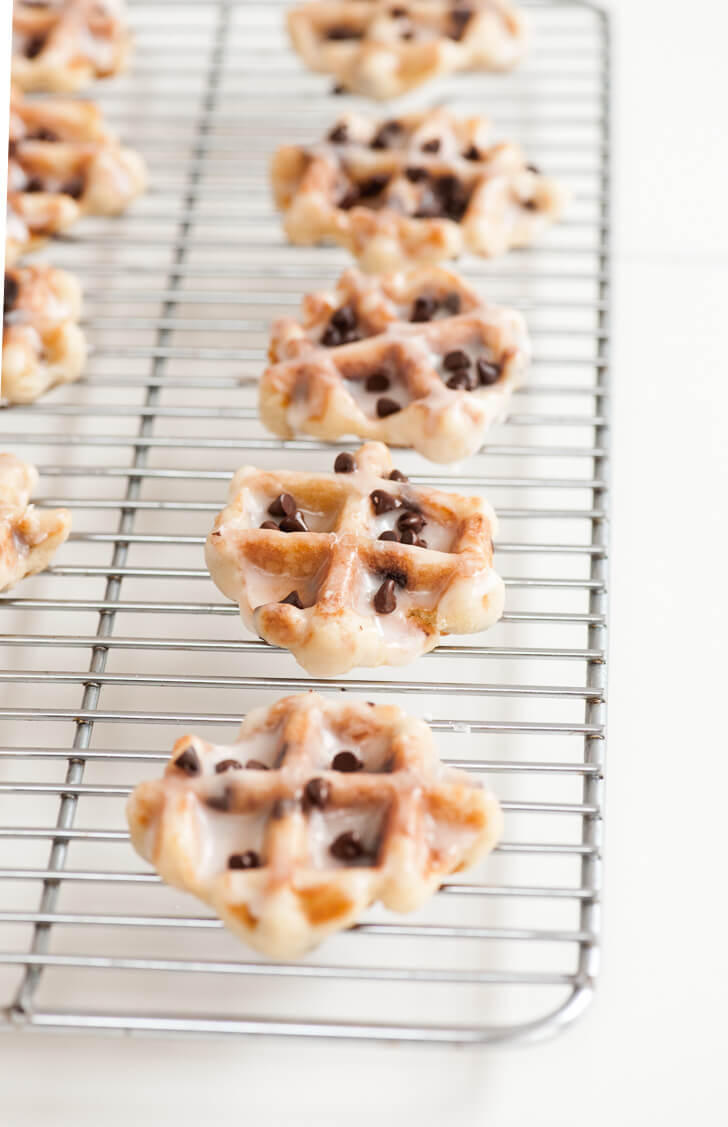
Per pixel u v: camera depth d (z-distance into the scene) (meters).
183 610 0.63
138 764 0.63
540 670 0.64
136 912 0.60
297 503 0.64
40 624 0.65
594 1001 0.60
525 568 0.66
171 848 0.58
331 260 0.73
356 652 0.61
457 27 0.75
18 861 0.61
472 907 0.61
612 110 0.74
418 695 0.64
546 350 0.70
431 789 0.58
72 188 0.71
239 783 0.58
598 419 0.66
